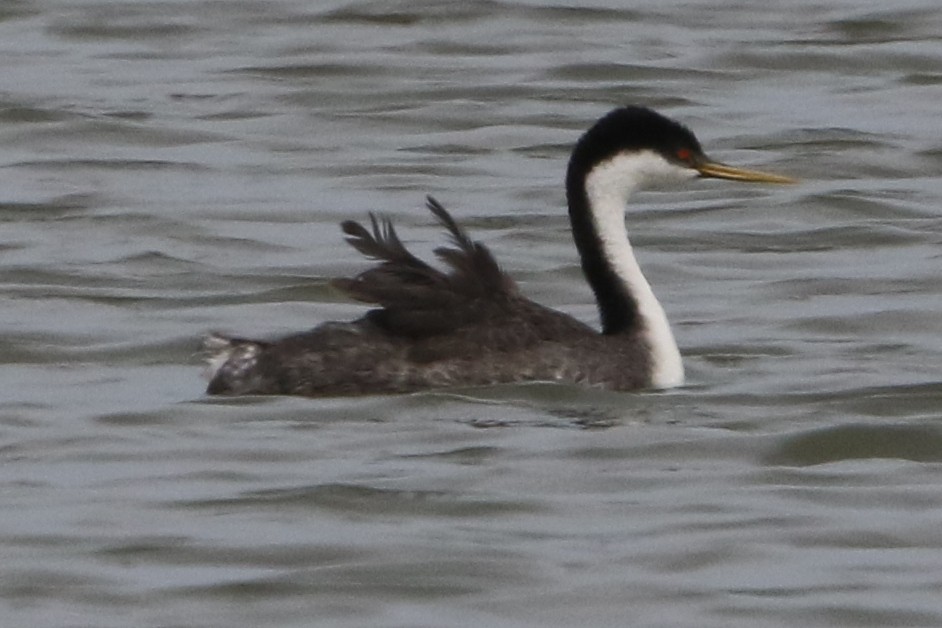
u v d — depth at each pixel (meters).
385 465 15.43
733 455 15.77
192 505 14.91
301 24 30.44
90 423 16.38
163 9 31.03
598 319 19.72
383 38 29.86
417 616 13.38
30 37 29.94
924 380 17.48
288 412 16.23
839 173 24.88
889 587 13.74
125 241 22.05
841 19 30.39
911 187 24.28
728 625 13.27
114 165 24.88
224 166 24.89
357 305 19.88
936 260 21.50
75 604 13.56
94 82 28.00
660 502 14.94
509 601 13.58
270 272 20.98
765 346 18.67
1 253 21.58
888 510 14.84
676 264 21.50
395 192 23.97
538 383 16.36
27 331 18.91
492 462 15.45
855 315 19.53
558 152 25.58
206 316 19.50
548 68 28.52
